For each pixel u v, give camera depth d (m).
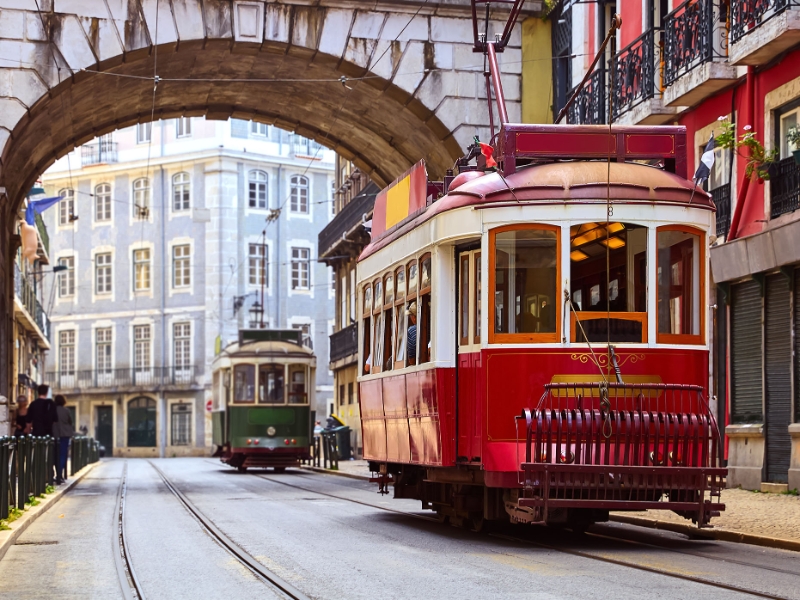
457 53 22.17
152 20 20.81
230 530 12.70
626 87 20.81
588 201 10.63
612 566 9.07
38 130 22.36
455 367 11.30
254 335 33.31
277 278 57.84
